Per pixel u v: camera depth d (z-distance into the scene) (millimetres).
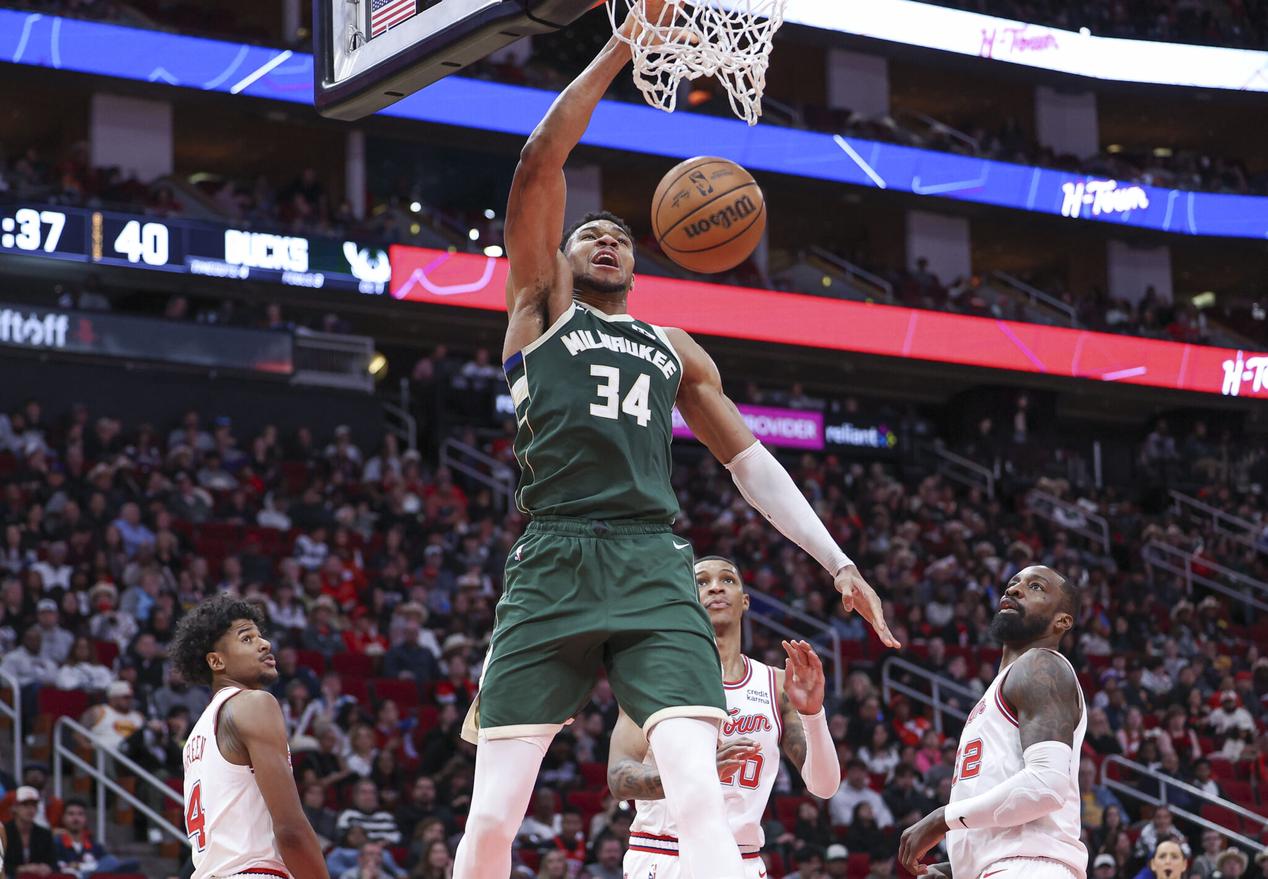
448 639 15172
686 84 25016
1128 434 30562
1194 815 14984
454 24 4078
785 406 25109
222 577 16172
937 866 5023
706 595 5602
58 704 12703
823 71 29984
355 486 19016
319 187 23906
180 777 12094
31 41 20828
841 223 29938
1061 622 4836
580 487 3404
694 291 24312
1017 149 29078
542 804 12336
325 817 11508
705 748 3266
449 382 22516
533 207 3418
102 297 20156
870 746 14812
